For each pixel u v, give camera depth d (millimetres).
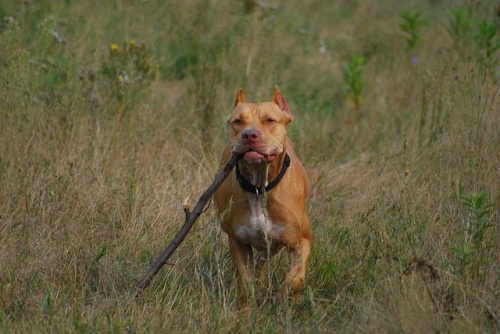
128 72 13266
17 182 10742
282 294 8867
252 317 8469
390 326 7746
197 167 11969
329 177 12227
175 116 13680
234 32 16906
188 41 16484
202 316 8398
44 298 8500
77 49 14688
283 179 8961
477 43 14078
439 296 8102
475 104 12336
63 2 17141
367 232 10078
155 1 17844
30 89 12711
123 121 12602
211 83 13695
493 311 8016
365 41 18766
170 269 9312
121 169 11586
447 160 11469
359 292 9031
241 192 8953
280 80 15586
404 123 14055
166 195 10891
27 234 9953
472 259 8602
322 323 8508
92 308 8531
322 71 17031
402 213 10016
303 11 20656
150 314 8422
